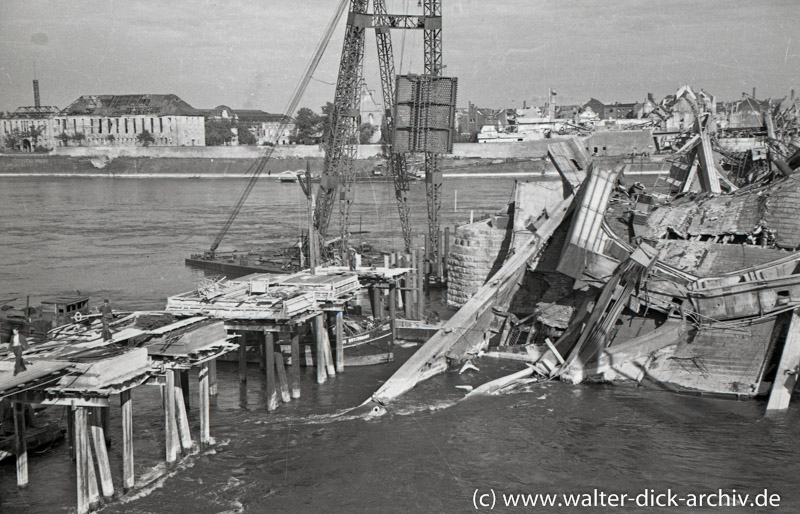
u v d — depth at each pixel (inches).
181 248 4970.5
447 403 2186.3
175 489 1643.7
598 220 2694.4
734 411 2108.8
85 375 1487.5
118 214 6939.0
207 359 1787.6
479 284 3233.3
